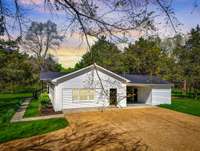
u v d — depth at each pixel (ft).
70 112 63.21
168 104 81.97
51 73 90.58
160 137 36.91
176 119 53.57
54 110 67.05
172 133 39.63
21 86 139.44
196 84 117.08
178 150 30.22
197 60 117.29
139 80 83.82
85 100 70.85
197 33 111.45
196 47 116.47
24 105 79.46
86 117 55.62
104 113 61.98
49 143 34.04
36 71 139.85
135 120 51.90
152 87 81.66
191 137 36.88
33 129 42.75
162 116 57.77
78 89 69.77
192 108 71.77
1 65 104.78
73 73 68.64
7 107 73.67
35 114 60.39
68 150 30.68
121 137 37.04
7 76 116.78
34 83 143.54
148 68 111.45
